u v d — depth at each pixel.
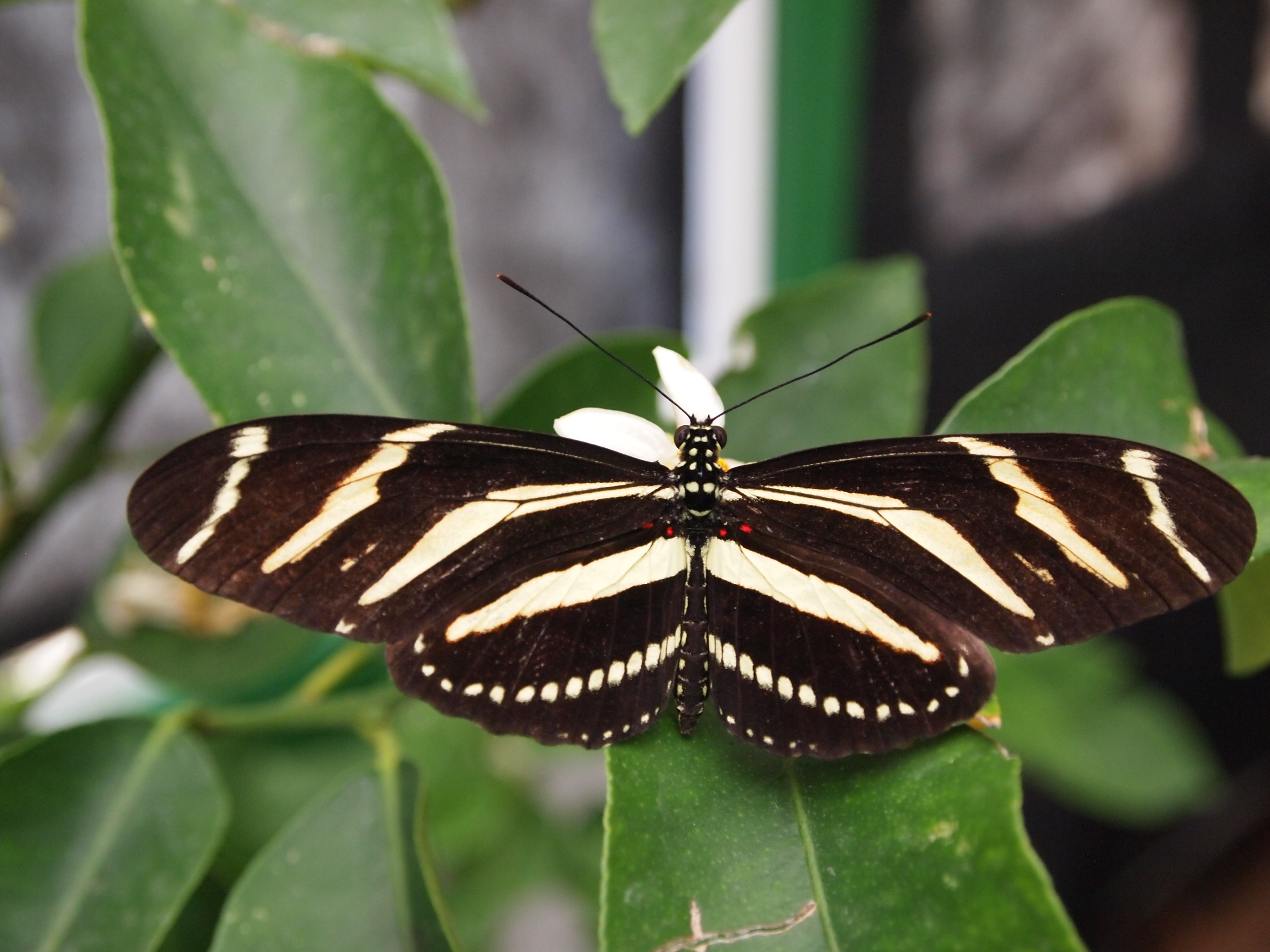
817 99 0.48
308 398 0.27
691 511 0.26
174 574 0.25
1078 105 0.46
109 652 0.31
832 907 0.25
